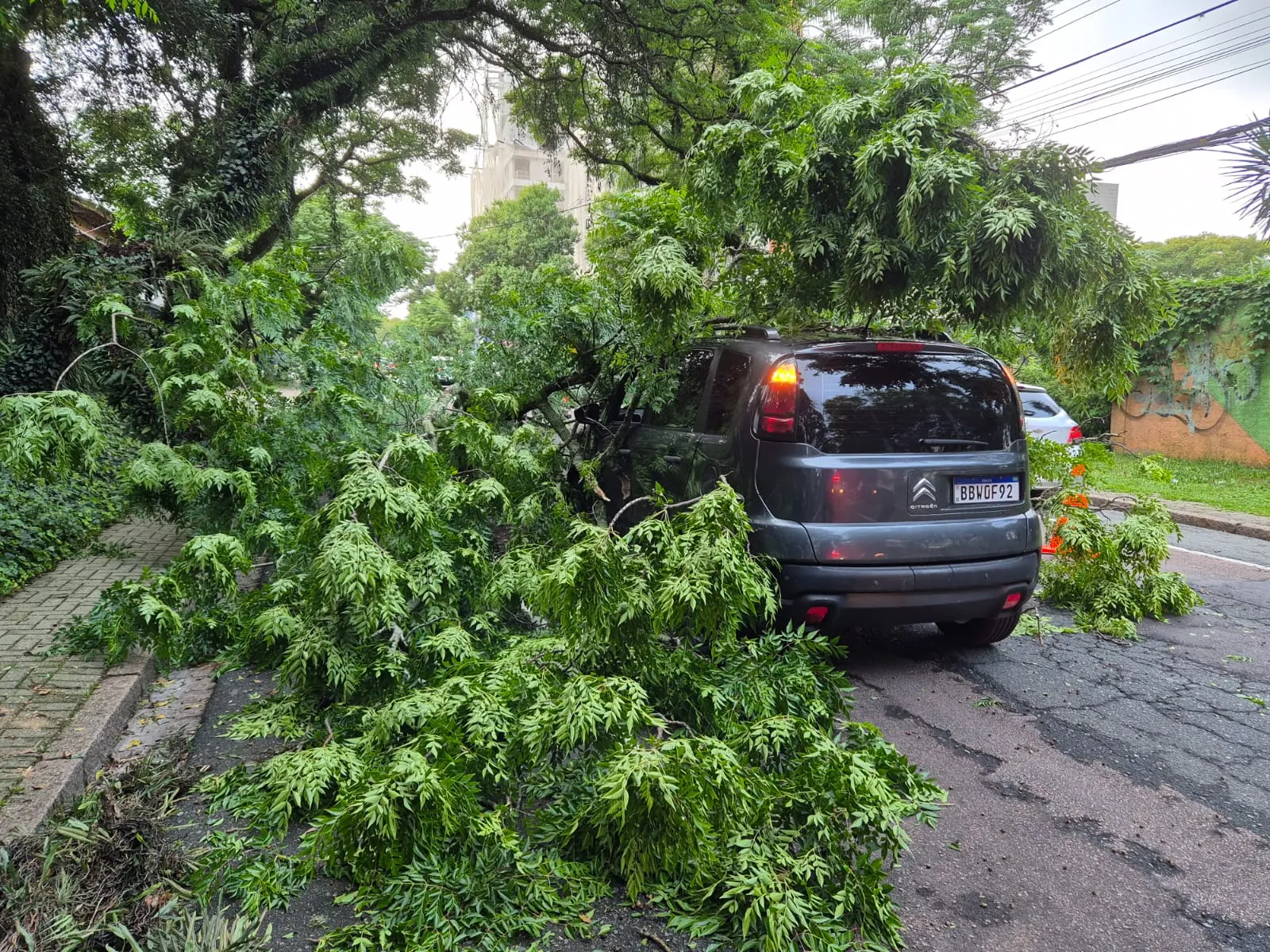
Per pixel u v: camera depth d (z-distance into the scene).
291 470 5.43
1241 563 7.88
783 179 4.70
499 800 2.99
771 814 2.62
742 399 4.60
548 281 6.35
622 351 5.82
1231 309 14.02
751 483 4.41
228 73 11.07
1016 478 4.61
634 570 3.11
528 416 6.84
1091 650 5.16
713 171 5.02
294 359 6.68
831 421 4.33
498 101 14.18
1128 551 5.88
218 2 10.48
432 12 11.64
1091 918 2.54
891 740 3.82
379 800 2.35
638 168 16.50
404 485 3.94
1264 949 2.41
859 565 4.22
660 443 5.54
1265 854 2.90
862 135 4.51
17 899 2.28
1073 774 3.49
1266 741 3.83
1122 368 5.04
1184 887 2.71
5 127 8.09
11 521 6.53
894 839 2.54
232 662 4.23
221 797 3.09
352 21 11.11
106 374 5.91
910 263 4.47
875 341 4.54
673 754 2.41
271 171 10.41
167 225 7.45
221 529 5.04
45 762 3.25
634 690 2.69
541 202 43.38
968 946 2.41
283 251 7.85
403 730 3.08
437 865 2.52
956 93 4.40
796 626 4.31
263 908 2.50
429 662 3.66
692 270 4.83
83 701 3.86
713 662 3.35
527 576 4.04
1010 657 5.01
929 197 4.02
